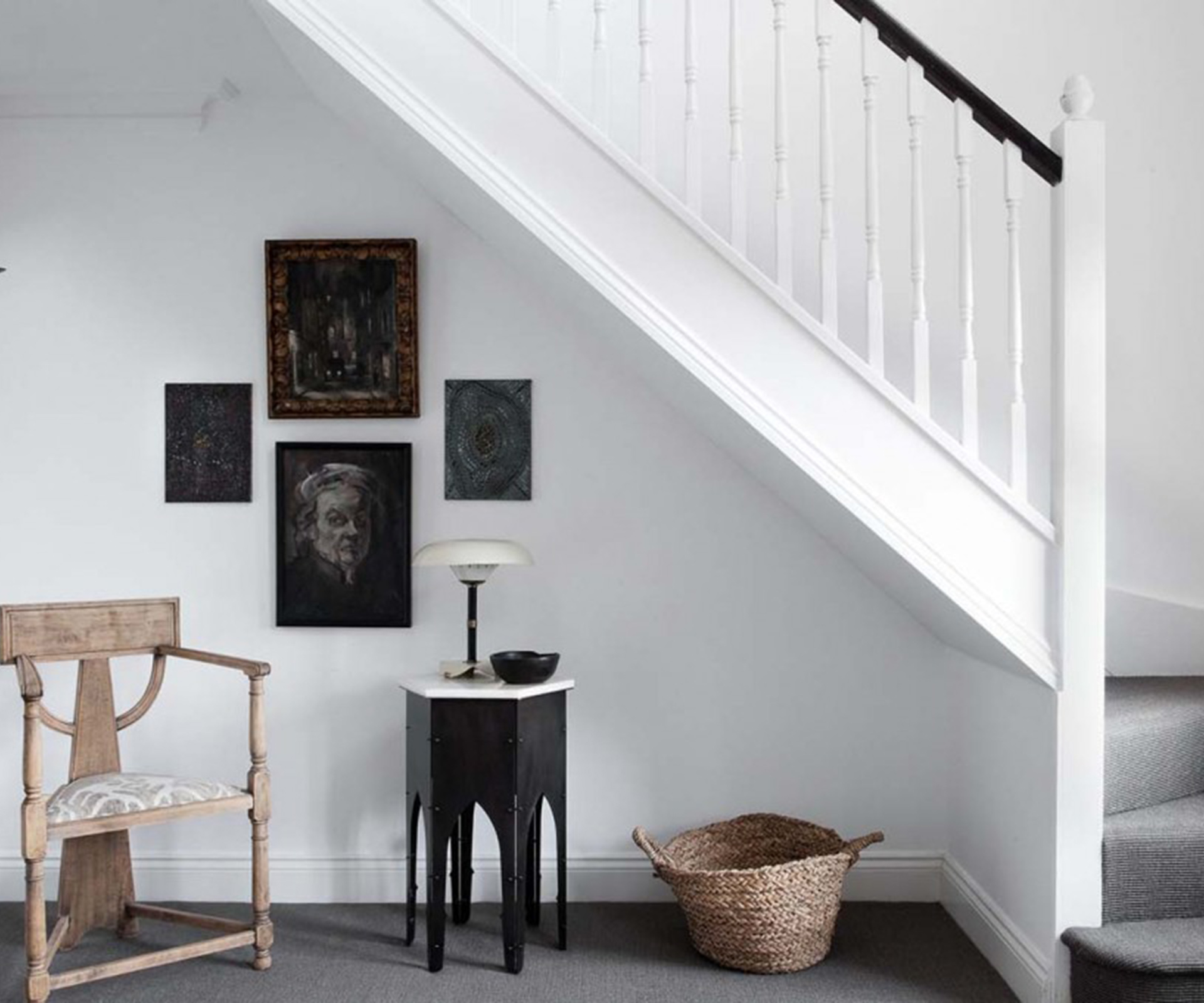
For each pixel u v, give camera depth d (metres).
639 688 3.36
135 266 3.37
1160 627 3.39
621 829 3.36
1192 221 3.43
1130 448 3.45
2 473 3.36
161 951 2.71
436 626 3.37
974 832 3.07
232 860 3.35
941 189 3.37
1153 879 2.46
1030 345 3.36
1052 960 2.45
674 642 3.36
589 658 3.36
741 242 2.48
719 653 3.36
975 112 2.48
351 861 3.34
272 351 3.33
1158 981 2.23
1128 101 3.44
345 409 3.33
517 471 3.35
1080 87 2.44
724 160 3.34
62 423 3.36
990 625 2.45
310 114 3.37
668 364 2.62
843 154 3.36
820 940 2.84
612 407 3.36
